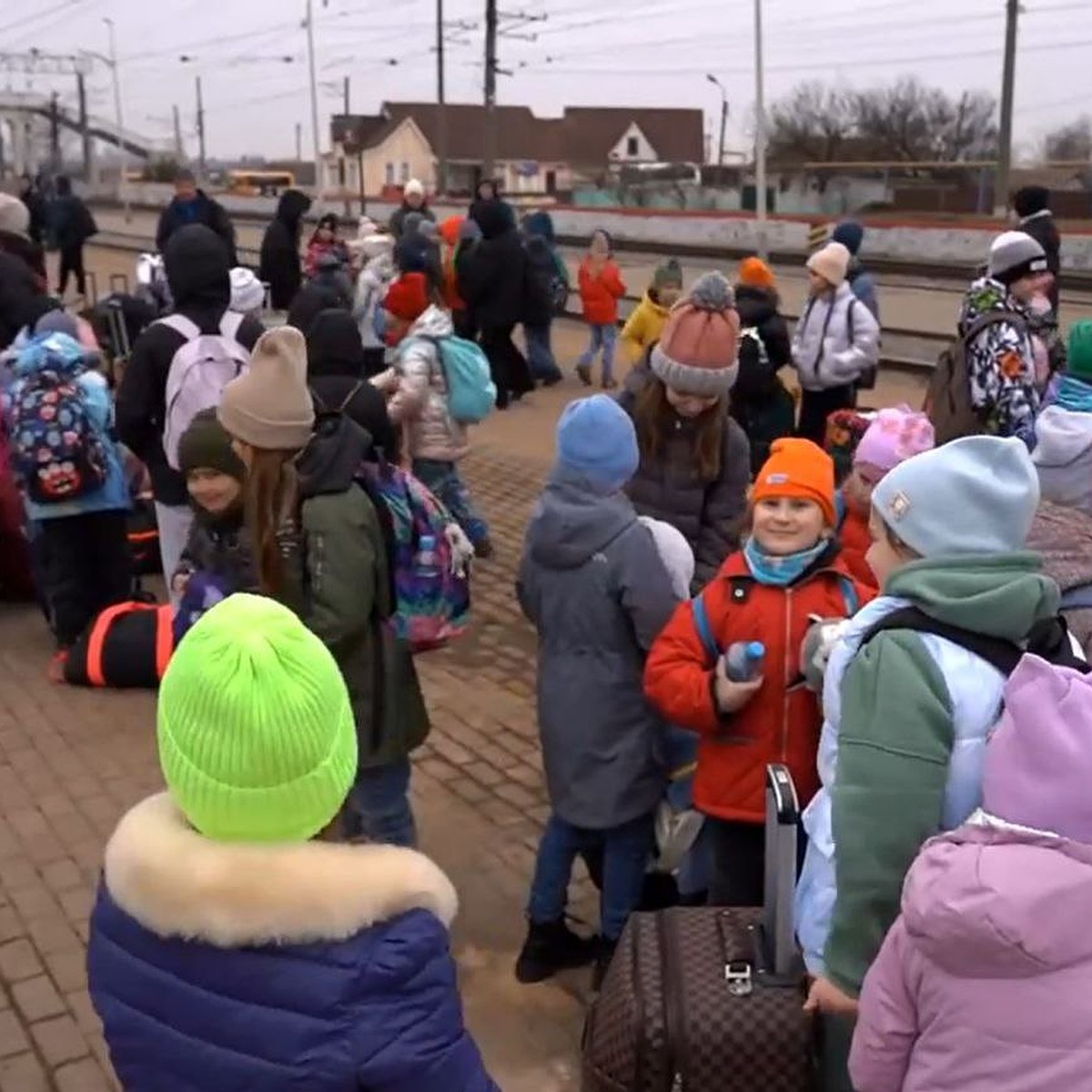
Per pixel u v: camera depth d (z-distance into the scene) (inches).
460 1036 71.9
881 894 84.1
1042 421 153.9
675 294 423.2
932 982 73.9
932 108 2810.0
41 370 235.8
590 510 135.6
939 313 779.4
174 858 68.4
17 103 3567.9
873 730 86.0
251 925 66.7
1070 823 70.9
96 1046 137.7
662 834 141.3
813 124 2817.4
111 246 1598.2
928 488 90.4
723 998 95.4
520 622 269.1
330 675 71.5
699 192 1961.1
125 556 250.4
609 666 137.9
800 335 337.1
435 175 2859.3
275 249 592.4
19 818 188.2
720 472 174.7
